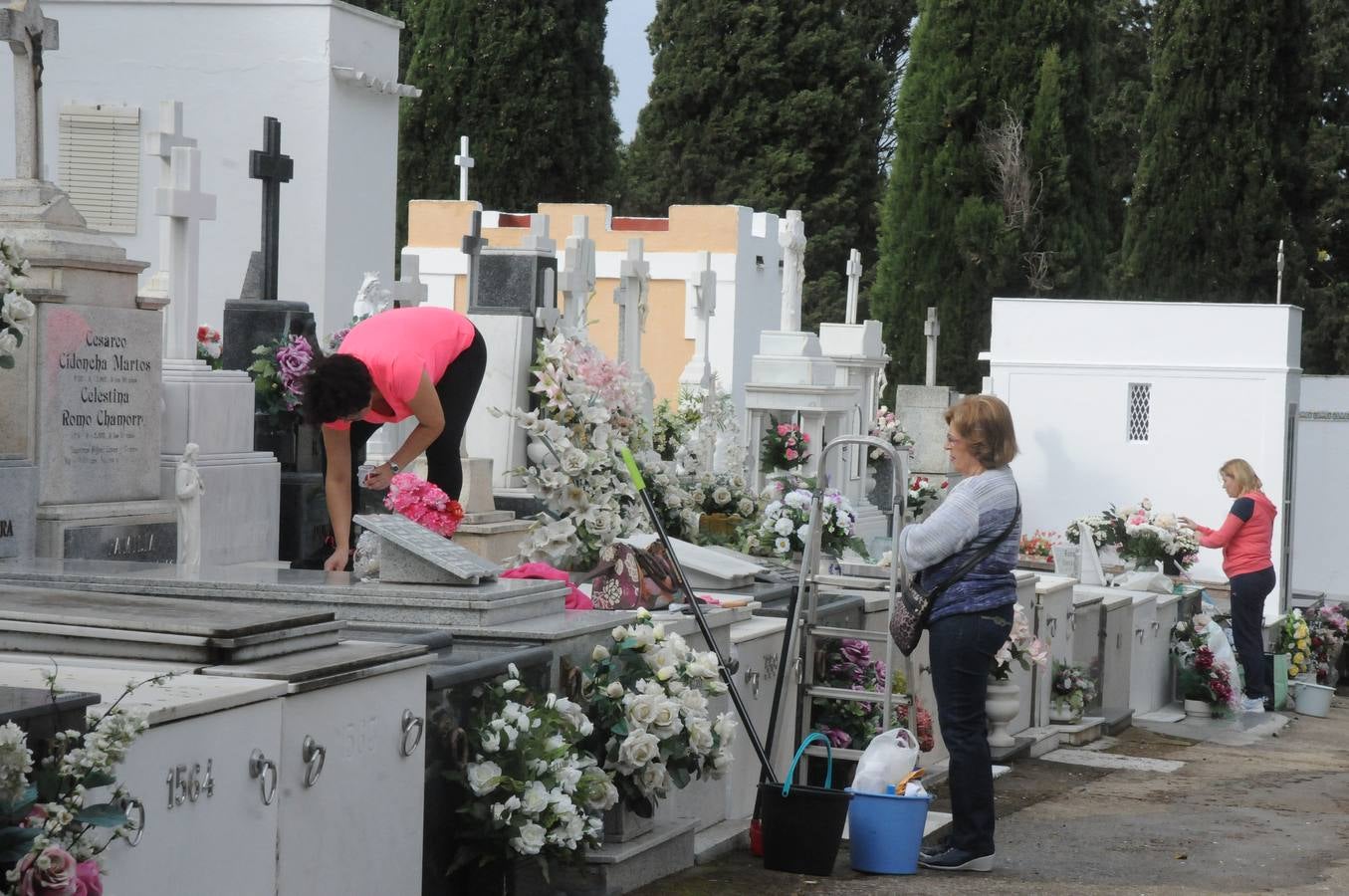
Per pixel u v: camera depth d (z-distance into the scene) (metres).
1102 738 11.86
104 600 4.97
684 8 35.72
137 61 16.41
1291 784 10.32
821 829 6.58
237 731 4.08
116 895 3.66
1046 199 25.58
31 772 3.47
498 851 5.37
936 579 6.98
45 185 7.85
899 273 26.06
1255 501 13.86
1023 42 25.56
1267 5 25.80
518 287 10.82
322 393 6.45
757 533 9.95
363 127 16.97
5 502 7.38
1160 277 26.53
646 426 9.35
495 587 5.91
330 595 5.75
